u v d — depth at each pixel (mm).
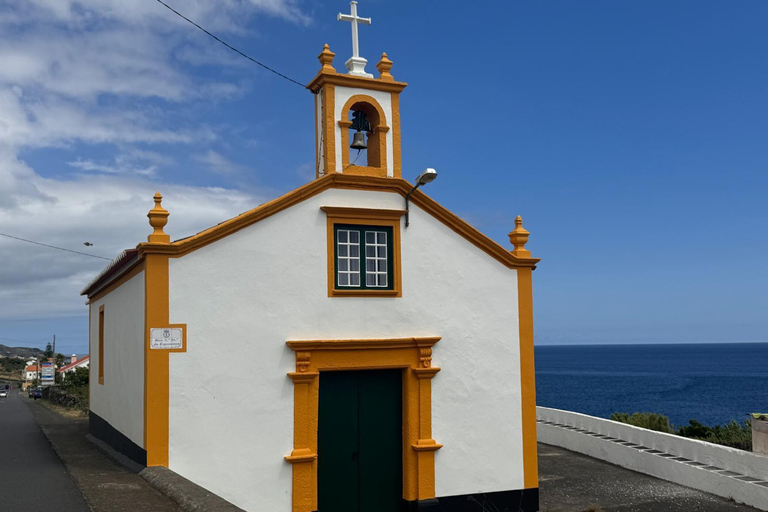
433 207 12078
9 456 12109
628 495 13266
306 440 10820
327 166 11641
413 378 11734
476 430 12047
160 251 10133
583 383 109688
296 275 11055
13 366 151000
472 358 12164
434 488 11633
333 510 11188
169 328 10133
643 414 18844
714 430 17234
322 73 11680
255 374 10609
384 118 12164
